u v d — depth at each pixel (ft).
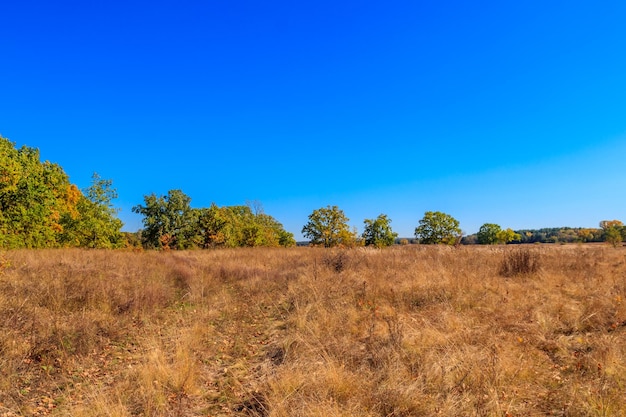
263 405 12.93
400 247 71.97
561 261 42.29
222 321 24.93
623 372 13.91
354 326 21.16
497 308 23.38
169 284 35.86
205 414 12.99
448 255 51.72
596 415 11.16
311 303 26.20
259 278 39.47
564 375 14.60
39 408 13.07
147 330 21.72
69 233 90.94
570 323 20.31
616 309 21.35
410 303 25.99
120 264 42.83
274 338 20.97
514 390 13.42
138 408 12.96
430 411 11.92
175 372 15.25
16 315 20.04
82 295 25.70
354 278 35.40
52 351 17.19
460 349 16.60
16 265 34.91
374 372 14.99
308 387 13.56
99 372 16.26
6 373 14.84
